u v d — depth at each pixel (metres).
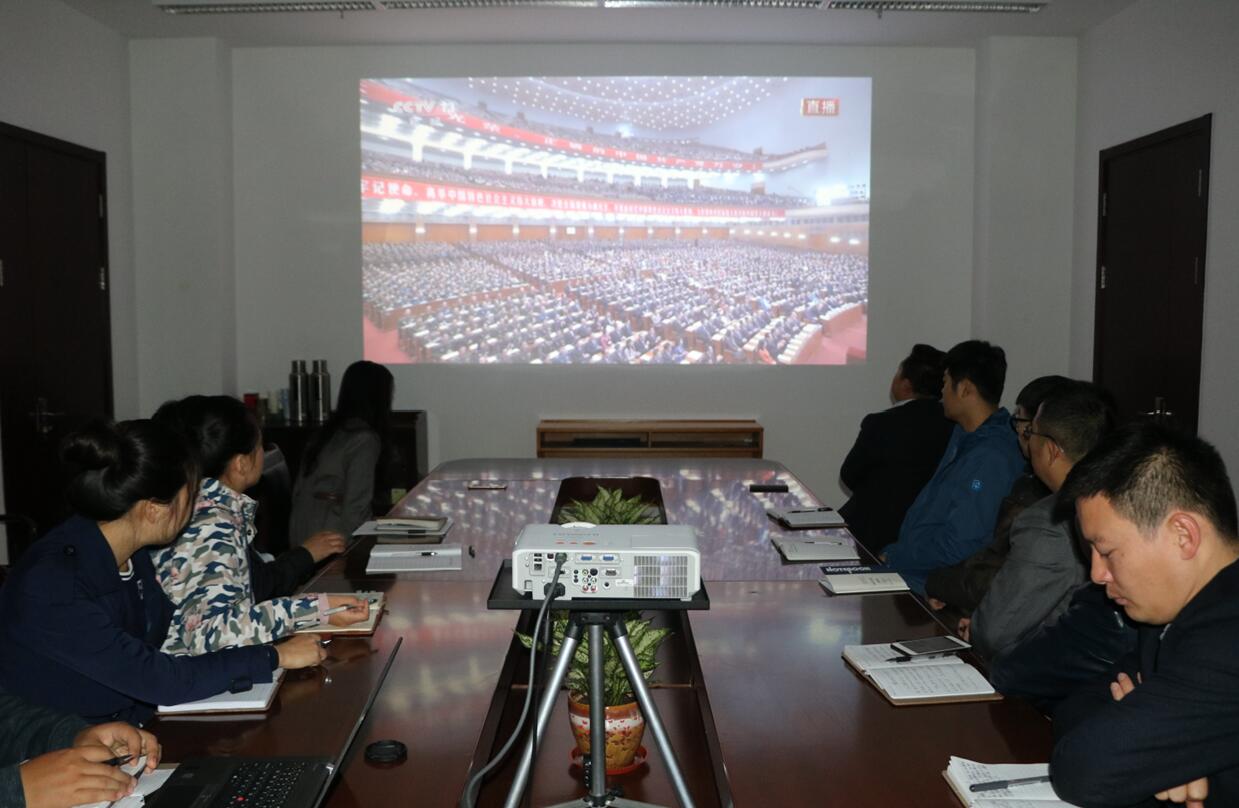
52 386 4.81
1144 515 1.25
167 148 5.53
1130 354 4.92
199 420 2.15
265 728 1.61
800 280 5.77
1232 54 4.07
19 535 4.54
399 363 5.82
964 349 3.00
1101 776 1.26
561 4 4.76
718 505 3.50
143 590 1.85
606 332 5.80
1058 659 1.67
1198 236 4.32
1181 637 1.27
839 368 5.80
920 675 1.81
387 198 5.73
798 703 1.73
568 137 5.71
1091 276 5.31
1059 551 1.97
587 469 4.35
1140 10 4.80
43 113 4.70
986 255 5.55
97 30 5.16
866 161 5.71
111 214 5.31
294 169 5.72
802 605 2.31
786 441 5.84
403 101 5.69
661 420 5.82
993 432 2.91
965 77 5.67
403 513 3.40
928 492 3.08
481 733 1.61
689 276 5.78
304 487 3.50
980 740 1.58
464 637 2.06
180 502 1.71
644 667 1.62
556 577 1.24
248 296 5.79
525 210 5.74
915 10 4.95
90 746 1.40
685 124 5.71
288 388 5.79
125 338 5.48
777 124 5.70
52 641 1.60
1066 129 5.49
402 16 5.06
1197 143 4.33
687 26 5.26
